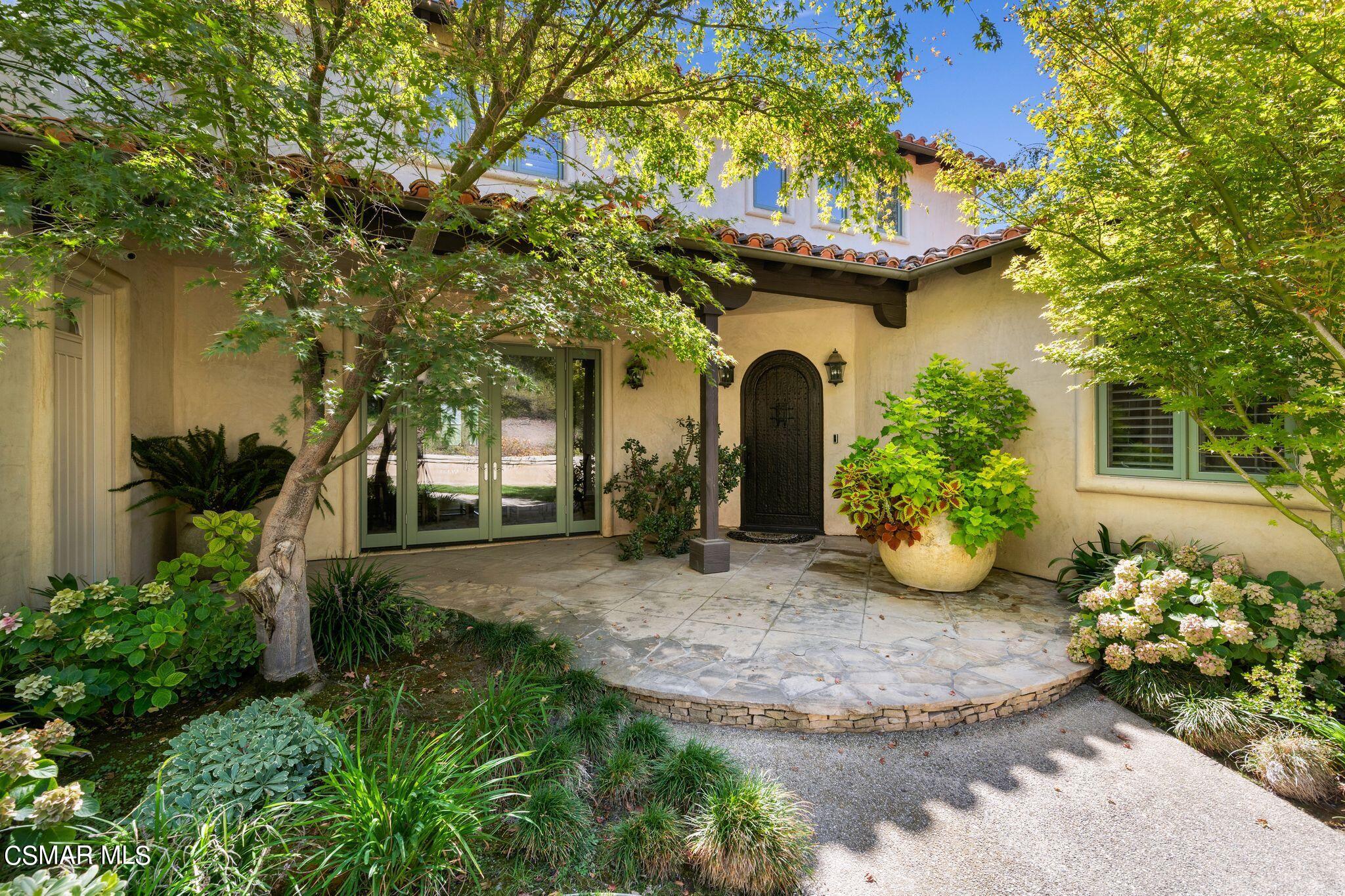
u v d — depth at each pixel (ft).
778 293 20.20
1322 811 8.25
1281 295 9.81
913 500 16.22
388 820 6.48
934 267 19.77
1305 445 9.82
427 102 8.30
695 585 18.16
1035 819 8.10
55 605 9.52
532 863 7.24
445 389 8.35
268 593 10.70
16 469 12.28
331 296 8.67
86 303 15.14
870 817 8.13
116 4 6.20
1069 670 11.72
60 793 5.21
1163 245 10.83
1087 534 17.34
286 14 10.64
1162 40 9.52
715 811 7.47
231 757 7.30
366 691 10.81
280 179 8.88
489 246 10.00
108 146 7.43
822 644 13.06
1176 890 6.88
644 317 10.66
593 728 9.36
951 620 14.66
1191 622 10.82
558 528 26.32
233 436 20.03
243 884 5.91
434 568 20.33
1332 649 10.34
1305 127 8.61
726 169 15.56
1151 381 12.16
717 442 20.03
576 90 13.41
